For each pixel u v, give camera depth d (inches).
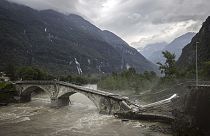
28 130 3002.0
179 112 2913.4
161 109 3543.3
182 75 5078.7
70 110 4512.8
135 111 3654.0
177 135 2625.5
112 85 6929.1
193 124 2482.8
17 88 6141.7
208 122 2299.5
